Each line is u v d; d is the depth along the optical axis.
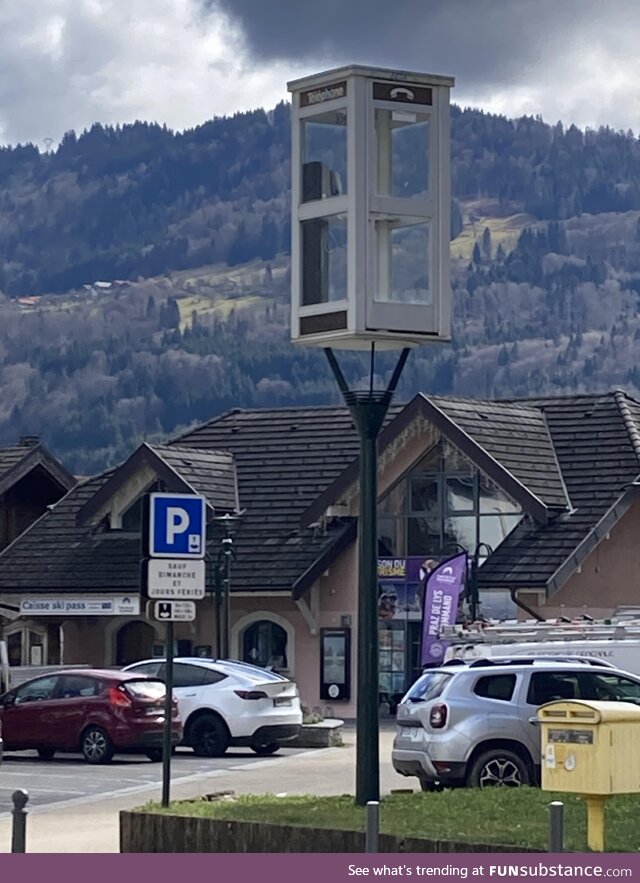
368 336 47.56
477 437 106.00
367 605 47.56
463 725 56.66
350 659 105.81
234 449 118.38
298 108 49.16
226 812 46.50
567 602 102.19
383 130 48.25
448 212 48.84
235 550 108.69
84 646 113.44
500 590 101.75
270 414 121.00
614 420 110.69
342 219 48.09
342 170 48.09
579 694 57.34
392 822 44.19
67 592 111.69
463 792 51.66
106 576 111.25
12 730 79.25
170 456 113.25
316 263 48.69
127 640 112.94
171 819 45.84
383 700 106.31
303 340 48.88
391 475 108.50
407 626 106.12
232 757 80.12
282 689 81.00
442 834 41.88
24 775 71.56
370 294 47.59
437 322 48.59
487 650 69.00
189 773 72.06
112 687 77.56
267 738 79.81
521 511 105.00
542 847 39.88
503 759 56.47
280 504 111.69
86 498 119.19
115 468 121.25
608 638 70.12
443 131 48.88
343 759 78.69
